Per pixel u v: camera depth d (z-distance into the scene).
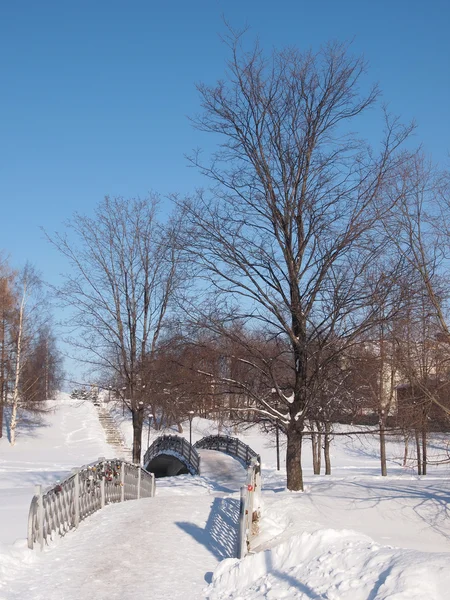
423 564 5.53
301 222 16.84
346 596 5.64
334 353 16.05
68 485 11.28
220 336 16.86
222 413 19.50
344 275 15.84
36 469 34.16
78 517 11.71
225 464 35.28
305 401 17.03
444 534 12.19
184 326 16.58
